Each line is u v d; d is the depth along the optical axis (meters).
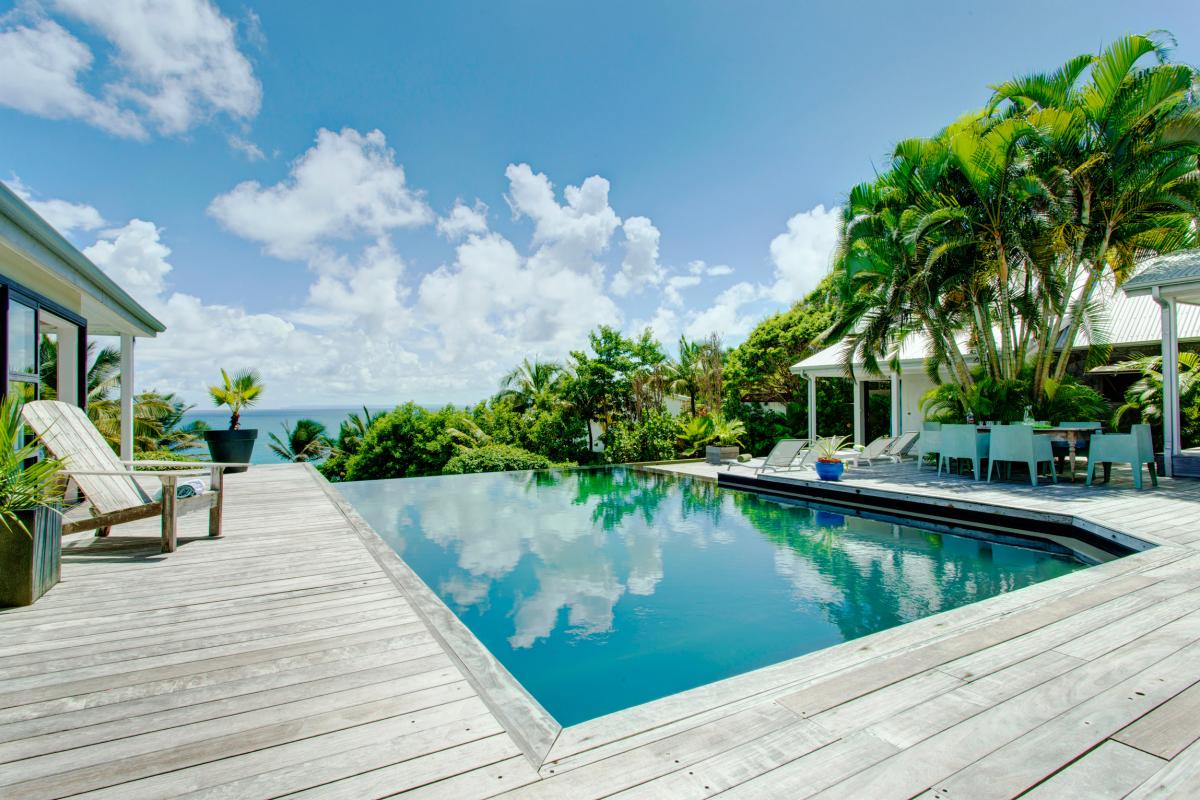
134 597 3.43
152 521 5.91
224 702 2.17
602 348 19.48
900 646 2.69
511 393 22.92
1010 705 2.13
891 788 1.65
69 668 2.46
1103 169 9.55
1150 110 9.01
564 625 4.45
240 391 12.70
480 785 1.68
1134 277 8.81
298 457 26.92
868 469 10.70
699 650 3.97
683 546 6.87
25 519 3.29
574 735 1.95
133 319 8.06
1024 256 9.70
